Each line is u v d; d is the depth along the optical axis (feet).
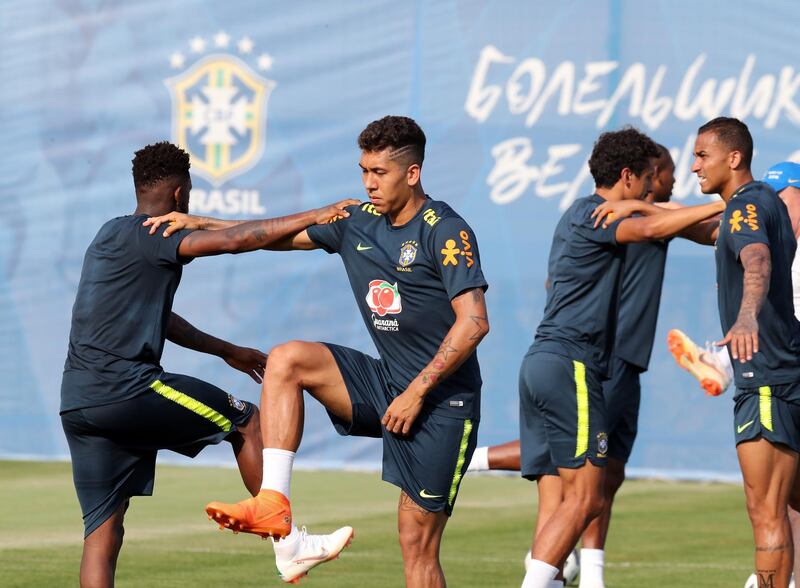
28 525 89.40
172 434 54.39
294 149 120.98
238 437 55.83
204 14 121.70
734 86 115.85
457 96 119.14
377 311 51.60
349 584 68.80
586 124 117.60
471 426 52.34
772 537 55.26
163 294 53.93
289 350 51.29
